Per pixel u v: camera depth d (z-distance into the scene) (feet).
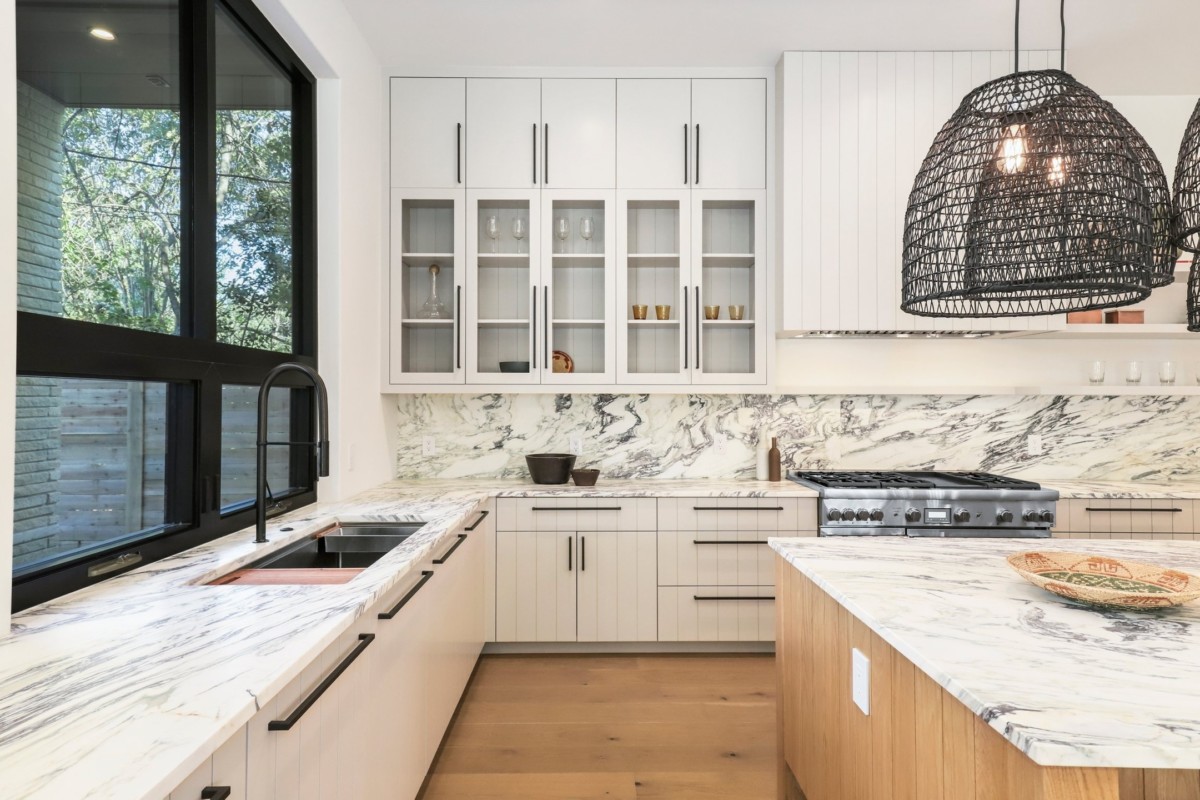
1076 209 4.07
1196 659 3.56
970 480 10.87
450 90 11.12
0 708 2.94
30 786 2.32
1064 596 4.67
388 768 5.45
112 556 5.17
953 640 3.84
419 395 12.23
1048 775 2.77
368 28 9.98
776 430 12.30
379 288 11.02
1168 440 12.26
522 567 10.52
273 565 6.43
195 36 6.42
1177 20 9.59
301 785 3.80
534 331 11.12
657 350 11.91
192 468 6.31
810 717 5.76
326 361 9.28
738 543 10.48
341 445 9.38
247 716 2.98
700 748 7.89
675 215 11.98
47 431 4.70
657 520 10.52
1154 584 4.70
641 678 9.80
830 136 10.69
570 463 11.30
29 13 4.52
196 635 3.86
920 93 10.67
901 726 4.15
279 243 8.47
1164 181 4.35
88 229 5.08
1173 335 11.65
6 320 3.87
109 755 2.54
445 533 7.22
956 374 12.32
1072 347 12.30
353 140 9.79
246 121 7.58
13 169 3.90
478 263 11.65
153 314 5.89
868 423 12.32
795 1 9.37
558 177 11.14
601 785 7.14
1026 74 4.39
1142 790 4.21
